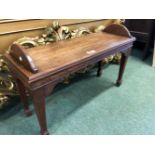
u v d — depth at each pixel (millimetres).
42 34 1682
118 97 1778
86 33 1991
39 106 1117
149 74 2219
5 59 1266
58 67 1090
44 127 1274
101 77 2141
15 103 1661
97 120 1490
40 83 1031
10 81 1479
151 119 1509
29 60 1011
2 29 1396
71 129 1401
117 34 1808
